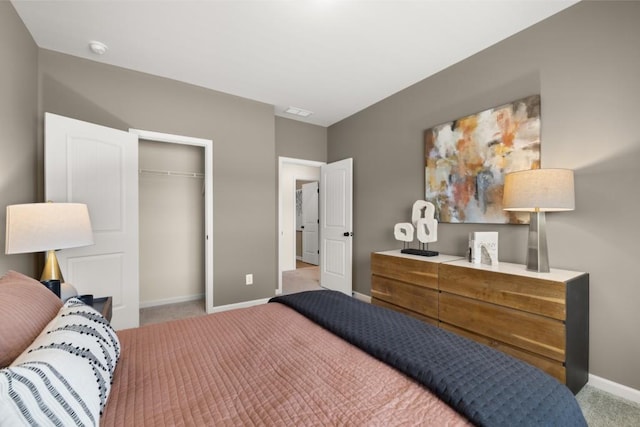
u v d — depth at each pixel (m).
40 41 2.36
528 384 0.88
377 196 3.65
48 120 2.20
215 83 3.14
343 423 0.75
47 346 0.73
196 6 1.98
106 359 0.87
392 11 2.03
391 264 2.73
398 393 0.88
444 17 2.10
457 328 2.17
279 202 4.22
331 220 4.29
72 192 2.32
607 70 1.83
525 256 2.24
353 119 4.04
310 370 1.02
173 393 0.89
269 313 1.62
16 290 0.98
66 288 1.81
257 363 1.07
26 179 2.17
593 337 1.87
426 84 3.02
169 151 3.73
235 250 3.46
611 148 1.82
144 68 2.81
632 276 1.74
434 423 0.75
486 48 2.48
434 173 2.90
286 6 1.98
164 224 3.70
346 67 2.80
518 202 1.86
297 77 3.01
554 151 2.06
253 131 3.57
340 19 2.12
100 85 2.69
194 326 1.42
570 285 1.67
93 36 2.31
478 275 2.03
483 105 2.51
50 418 0.57
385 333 1.25
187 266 3.84
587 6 1.91
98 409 0.71
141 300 3.55
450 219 2.76
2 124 1.81
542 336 1.71
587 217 1.91
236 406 0.83
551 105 2.08
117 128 2.77
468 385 0.86
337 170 4.18
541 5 1.97
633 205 1.74
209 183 3.28
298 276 5.39
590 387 1.86
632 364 1.73
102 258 2.51
